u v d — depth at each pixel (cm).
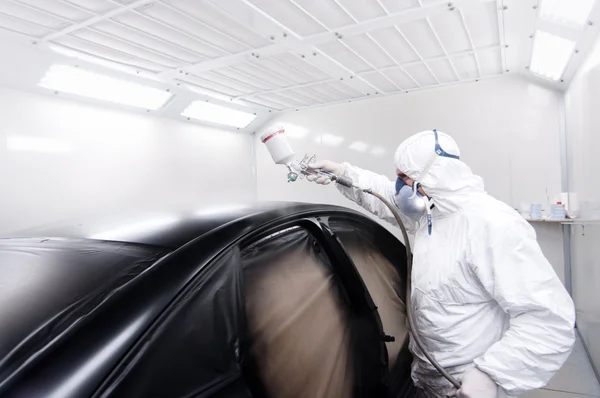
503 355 107
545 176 319
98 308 65
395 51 269
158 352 62
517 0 198
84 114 297
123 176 327
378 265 156
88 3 191
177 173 377
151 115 351
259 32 229
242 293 84
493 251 111
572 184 290
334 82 335
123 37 231
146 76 298
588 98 226
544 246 322
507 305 109
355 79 327
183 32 227
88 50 248
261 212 109
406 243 131
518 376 106
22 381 54
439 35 244
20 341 60
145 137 346
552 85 308
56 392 53
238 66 288
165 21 212
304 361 96
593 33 200
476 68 308
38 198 268
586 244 251
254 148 475
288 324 95
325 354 104
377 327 125
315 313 107
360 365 117
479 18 221
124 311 65
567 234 313
